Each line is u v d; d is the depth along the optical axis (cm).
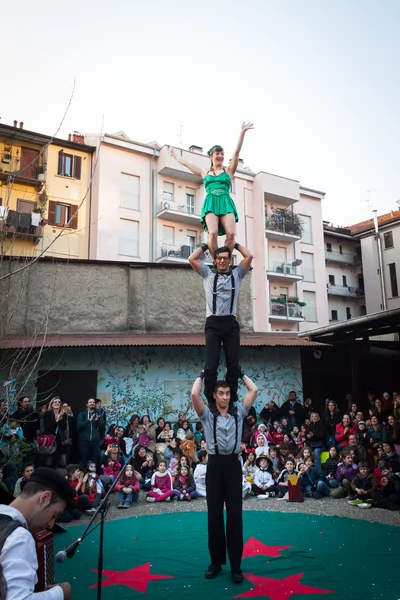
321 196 3712
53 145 2652
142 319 1501
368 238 3722
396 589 482
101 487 929
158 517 853
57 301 1443
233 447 529
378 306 3572
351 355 1478
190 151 3025
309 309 3516
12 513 240
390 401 1227
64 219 2636
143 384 1371
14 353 1169
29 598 212
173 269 1566
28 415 970
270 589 488
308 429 1198
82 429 1060
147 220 2875
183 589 493
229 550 519
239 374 533
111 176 2789
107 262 1510
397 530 723
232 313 517
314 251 3600
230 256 504
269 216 3350
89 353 1358
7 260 1291
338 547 633
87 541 688
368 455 1042
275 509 901
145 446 1131
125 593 484
